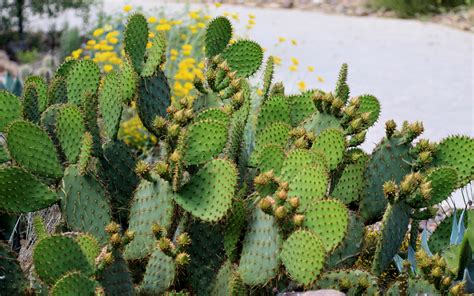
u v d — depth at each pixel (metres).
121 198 3.52
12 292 3.06
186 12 8.67
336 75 8.59
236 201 3.20
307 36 10.05
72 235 3.12
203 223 3.22
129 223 3.29
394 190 3.29
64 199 3.31
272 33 10.16
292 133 3.53
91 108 3.45
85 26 9.59
